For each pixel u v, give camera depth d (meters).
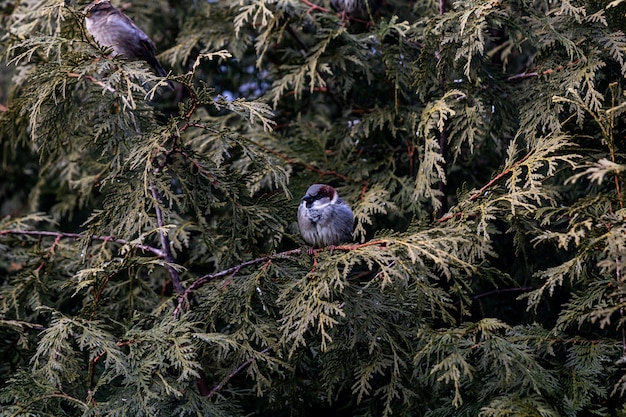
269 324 5.13
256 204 5.68
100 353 4.84
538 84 5.66
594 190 5.86
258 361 5.59
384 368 5.24
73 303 7.27
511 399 4.38
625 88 5.70
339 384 6.16
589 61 5.40
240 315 5.19
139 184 5.28
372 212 6.53
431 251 4.69
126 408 4.59
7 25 7.64
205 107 8.79
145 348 4.81
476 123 5.88
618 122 5.32
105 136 5.60
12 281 6.23
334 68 7.16
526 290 6.75
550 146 5.09
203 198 5.57
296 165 7.25
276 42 7.77
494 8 5.43
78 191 8.38
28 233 6.15
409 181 6.80
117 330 5.68
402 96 7.21
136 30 6.76
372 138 7.43
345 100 7.73
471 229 5.30
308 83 7.84
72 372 4.96
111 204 5.33
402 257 4.80
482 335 4.63
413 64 6.32
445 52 5.75
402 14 7.99
